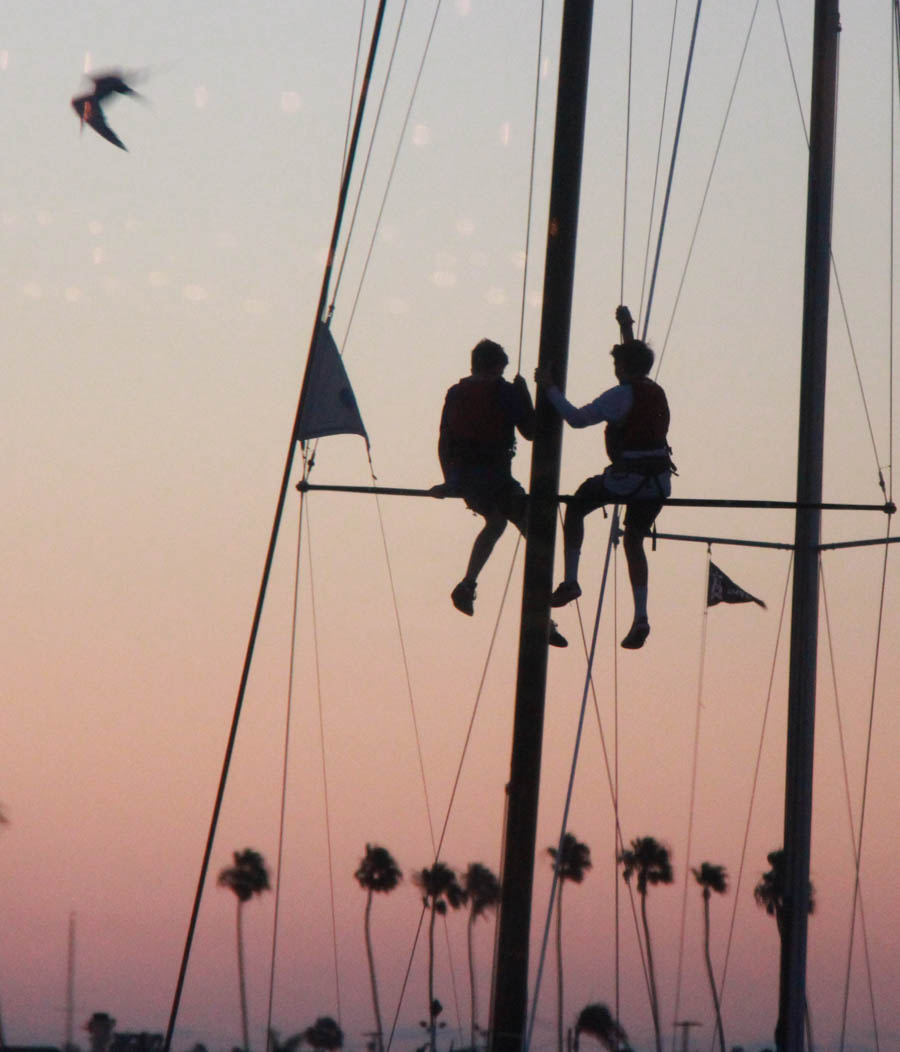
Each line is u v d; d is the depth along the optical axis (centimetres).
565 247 1719
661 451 1761
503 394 1791
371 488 1859
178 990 1439
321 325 1912
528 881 1631
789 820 2620
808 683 2648
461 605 1805
